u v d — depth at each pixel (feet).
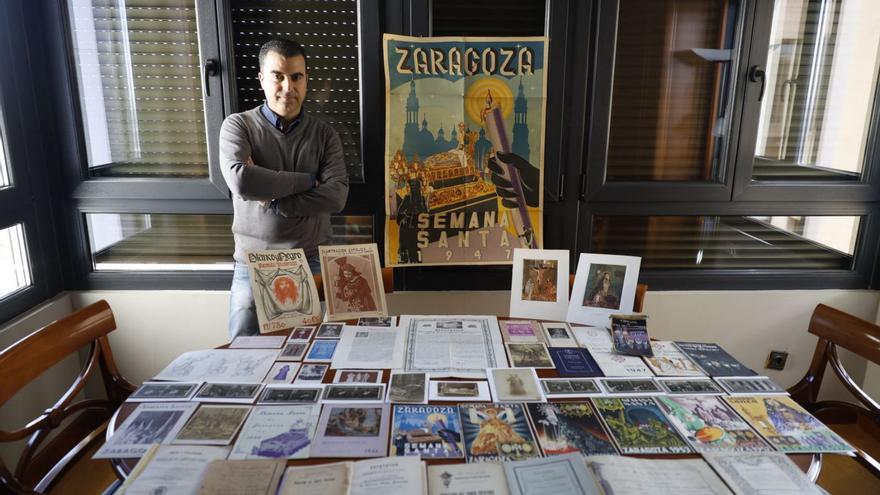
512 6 6.97
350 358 4.47
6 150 6.41
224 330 7.46
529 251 5.59
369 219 7.60
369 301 5.45
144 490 2.90
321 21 6.94
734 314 7.71
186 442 3.33
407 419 3.59
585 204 7.48
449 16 6.98
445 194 7.18
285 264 5.24
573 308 5.33
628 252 7.81
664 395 3.94
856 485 6.42
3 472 3.53
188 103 7.11
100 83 7.04
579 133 7.23
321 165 6.32
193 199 7.25
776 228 7.79
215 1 6.68
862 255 7.75
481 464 3.12
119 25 6.89
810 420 3.67
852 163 7.57
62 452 6.86
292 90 5.84
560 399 3.86
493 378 4.13
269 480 2.97
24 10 6.62
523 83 6.95
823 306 4.94
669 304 7.66
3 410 5.96
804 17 7.03
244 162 5.78
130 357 7.51
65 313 7.22
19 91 6.57
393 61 6.79
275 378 4.13
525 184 7.21
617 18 6.89
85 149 7.18
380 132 7.12
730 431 3.52
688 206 7.49
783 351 7.82
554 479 2.97
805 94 7.29
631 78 7.17
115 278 7.47
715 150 7.43
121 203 7.24
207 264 7.66
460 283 7.59
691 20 7.01
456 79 6.91
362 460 3.15
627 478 3.02
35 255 6.86
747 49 6.97
